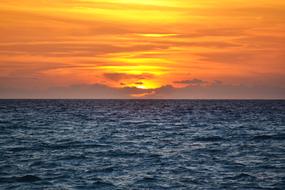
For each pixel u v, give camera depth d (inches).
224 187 1664.6
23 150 2610.7
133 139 3230.8
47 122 5036.9
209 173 1904.5
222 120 5487.2
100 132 3791.8
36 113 7317.9
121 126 4475.9
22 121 5177.2
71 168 2016.5
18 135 3528.5
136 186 1683.1
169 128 4252.0
